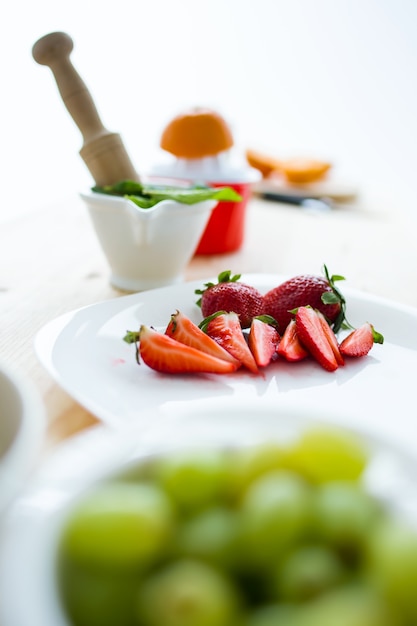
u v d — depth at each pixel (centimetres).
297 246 72
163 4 130
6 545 18
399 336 48
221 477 21
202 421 25
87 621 17
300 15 133
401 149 141
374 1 130
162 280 57
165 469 21
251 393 40
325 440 22
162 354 41
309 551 18
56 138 125
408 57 133
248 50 137
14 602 16
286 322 48
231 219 66
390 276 63
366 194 110
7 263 62
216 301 48
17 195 123
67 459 22
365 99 138
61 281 58
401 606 16
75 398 36
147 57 133
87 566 18
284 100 141
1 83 121
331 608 16
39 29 120
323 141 143
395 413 39
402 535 17
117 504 19
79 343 42
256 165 103
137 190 55
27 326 47
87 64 129
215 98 140
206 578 17
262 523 18
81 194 53
